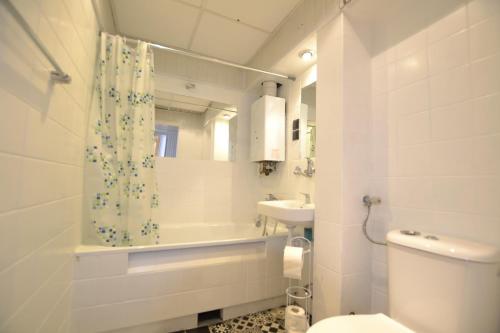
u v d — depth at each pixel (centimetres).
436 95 109
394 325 93
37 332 81
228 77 258
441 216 105
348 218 129
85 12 121
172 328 147
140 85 159
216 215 249
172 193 235
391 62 131
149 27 193
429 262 88
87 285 126
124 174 154
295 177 214
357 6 129
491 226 89
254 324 157
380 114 135
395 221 124
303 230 183
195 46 222
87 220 143
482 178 92
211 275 155
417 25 119
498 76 89
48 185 87
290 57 188
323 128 144
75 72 111
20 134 66
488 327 79
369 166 137
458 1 103
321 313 138
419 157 115
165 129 237
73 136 115
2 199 59
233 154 259
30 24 67
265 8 173
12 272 64
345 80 133
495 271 79
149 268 142
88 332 125
